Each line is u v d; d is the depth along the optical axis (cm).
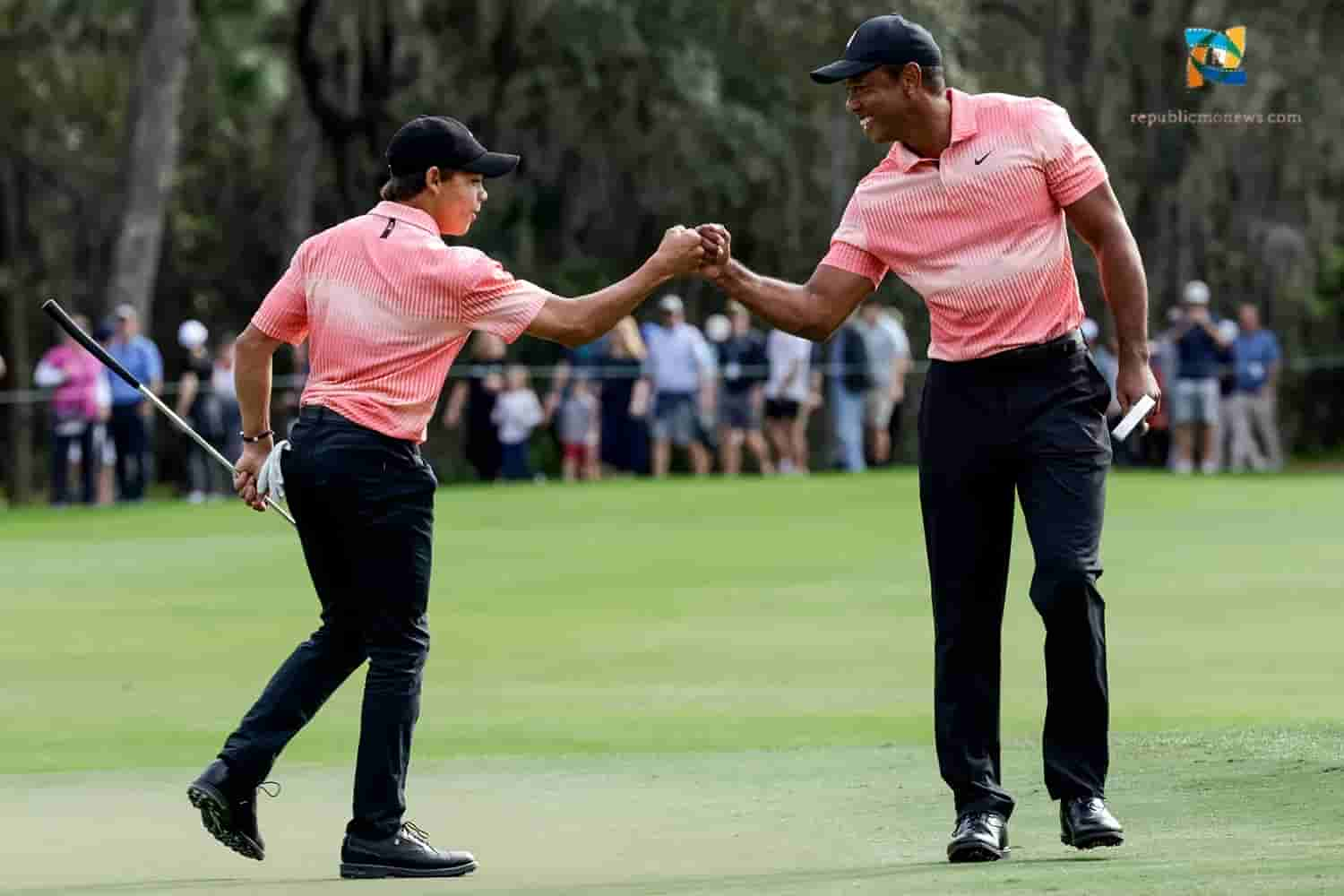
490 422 6662
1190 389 6781
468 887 1389
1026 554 3831
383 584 1495
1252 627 2975
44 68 8581
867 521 4809
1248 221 8762
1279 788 1672
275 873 1480
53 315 1591
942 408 1516
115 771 1953
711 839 1559
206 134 9156
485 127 8550
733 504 5309
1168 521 4741
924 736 2130
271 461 1502
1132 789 1688
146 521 5175
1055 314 1498
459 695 2448
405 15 8194
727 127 8225
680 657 2759
